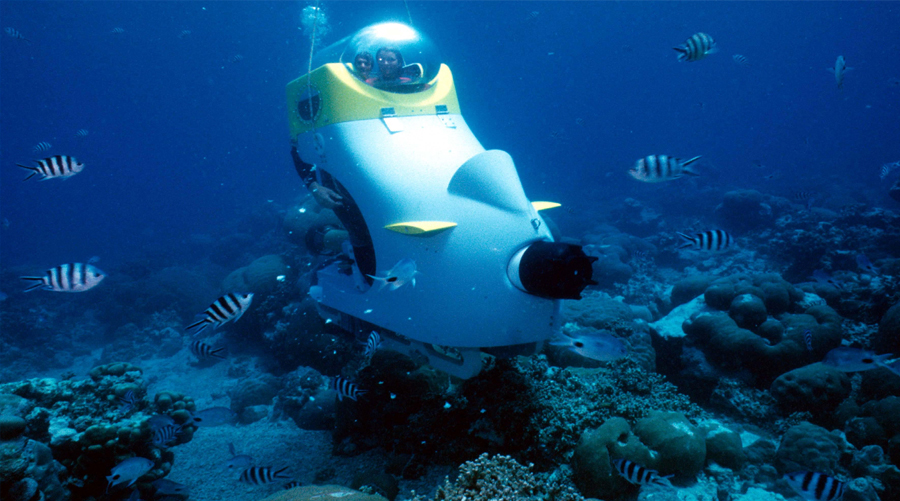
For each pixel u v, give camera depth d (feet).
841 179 107.14
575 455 13.60
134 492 14.51
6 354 40.70
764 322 20.70
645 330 22.76
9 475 11.22
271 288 34.71
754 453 14.99
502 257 13.76
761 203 51.29
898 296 21.33
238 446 20.43
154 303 45.52
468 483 11.75
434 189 14.84
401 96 17.78
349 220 17.58
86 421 15.28
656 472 10.58
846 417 16.11
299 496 11.72
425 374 18.28
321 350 27.61
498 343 13.98
